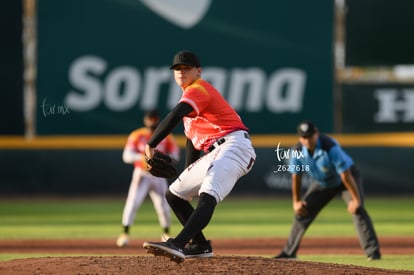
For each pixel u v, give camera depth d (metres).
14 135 69.62
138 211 60.47
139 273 20.50
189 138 22.17
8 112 69.56
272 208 60.34
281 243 40.00
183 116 20.39
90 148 69.81
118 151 69.88
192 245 22.67
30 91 69.62
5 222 51.28
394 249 37.38
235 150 20.95
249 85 69.19
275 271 20.86
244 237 42.69
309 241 40.91
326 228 48.03
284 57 68.94
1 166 69.62
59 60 69.56
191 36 69.31
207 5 69.31
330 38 68.56
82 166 69.81
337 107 68.62
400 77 68.12
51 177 69.75
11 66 69.50
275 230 46.50
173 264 21.44
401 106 68.25
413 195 68.38
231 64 69.19
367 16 68.06
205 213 20.19
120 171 69.75
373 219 52.88
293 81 68.88
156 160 21.39
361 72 68.38
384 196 68.44
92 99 69.69
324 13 68.56
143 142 39.38
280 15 68.94
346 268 22.25
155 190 39.62
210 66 69.25
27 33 69.50
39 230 46.66
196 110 20.55
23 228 47.78
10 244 39.41
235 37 69.19
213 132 21.19
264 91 69.00
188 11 69.31
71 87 69.62
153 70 69.50
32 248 37.88
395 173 68.44
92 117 69.69
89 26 69.56
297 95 68.81
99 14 69.50
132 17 69.50
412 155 68.25
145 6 69.44
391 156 68.50
